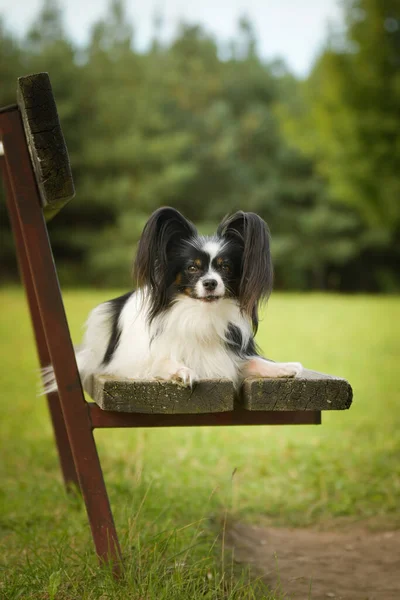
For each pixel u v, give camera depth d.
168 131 26.41
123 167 25.41
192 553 2.84
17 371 8.33
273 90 29.02
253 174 26.92
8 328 12.53
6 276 24.33
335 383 2.49
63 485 3.82
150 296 2.90
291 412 2.64
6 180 3.48
